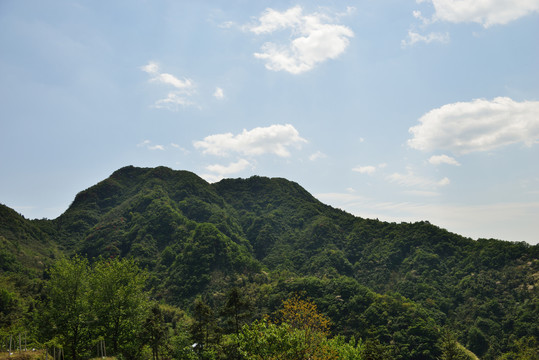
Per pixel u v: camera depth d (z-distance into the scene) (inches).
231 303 1995.6
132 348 2017.7
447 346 3499.0
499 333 4340.6
